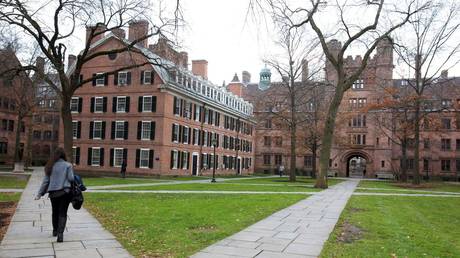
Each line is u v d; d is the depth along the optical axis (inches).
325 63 1526.8
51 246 316.2
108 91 1761.8
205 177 1770.4
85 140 1790.1
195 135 1921.8
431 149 2623.0
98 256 286.5
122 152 1715.1
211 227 402.0
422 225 481.4
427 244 353.7
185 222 426.3
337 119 1941.4
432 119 1601.9
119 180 1247.5
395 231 409.1
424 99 1571.1
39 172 1581.0
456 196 1023.0
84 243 328.2
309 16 828.6
